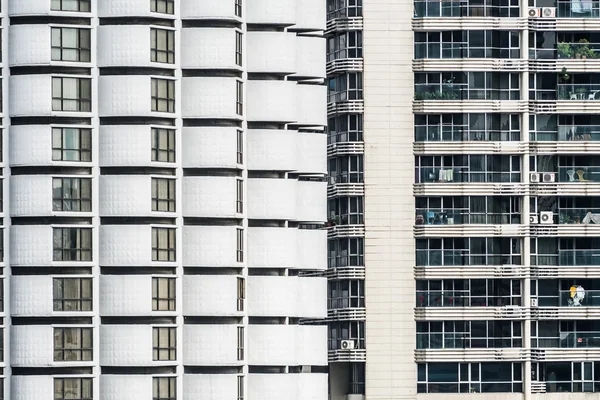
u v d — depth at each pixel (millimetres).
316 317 165625
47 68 159250
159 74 160000
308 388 164125
